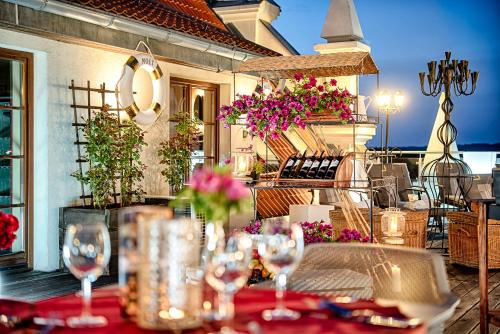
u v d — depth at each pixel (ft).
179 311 6.73
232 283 7.08
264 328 6.77
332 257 11.59
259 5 41.16
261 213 34.45
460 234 27.43
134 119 27.58
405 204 33.35
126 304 6.91
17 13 22.93
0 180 23.91
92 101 26.73
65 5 24.04
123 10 27.27
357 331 6.69
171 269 6.75
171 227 6.75
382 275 10.82
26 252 24.88
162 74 29.09
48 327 6.63
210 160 35.83
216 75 34.73
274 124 21.40
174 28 29.86
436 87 33.96
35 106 24.86
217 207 7.45
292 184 20.70
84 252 7.41
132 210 7.12
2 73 23.90
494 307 20.40
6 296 20.45
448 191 34.71
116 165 25.91
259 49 37.04
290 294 8.24
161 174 30.48
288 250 7.72
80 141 26.09
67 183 25.58
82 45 26.16
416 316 8.07
